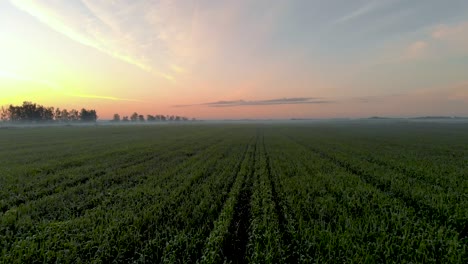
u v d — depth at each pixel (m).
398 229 7.52
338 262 5.88
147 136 55.22
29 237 6.90
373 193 11.30
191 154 26.16
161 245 6.80
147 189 12.21
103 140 44.00
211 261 5.90
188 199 10.89
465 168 17.03
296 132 74.50
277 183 13.48
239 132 73.94
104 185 13.45
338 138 49.66
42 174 15.83
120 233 7.35
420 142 39.16
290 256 6.43
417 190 11.30
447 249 6.27
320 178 14.59
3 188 12.26
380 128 95.56
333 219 8.38
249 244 6.79
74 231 7.58
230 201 10.01
